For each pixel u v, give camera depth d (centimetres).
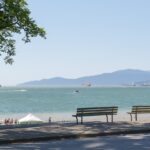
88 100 13412
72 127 2258
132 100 13562
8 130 2109
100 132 2041
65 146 1677
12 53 2784
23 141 1808
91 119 4159
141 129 2173
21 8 2444
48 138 1883
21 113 7700
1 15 2380
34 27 2527
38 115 6438
